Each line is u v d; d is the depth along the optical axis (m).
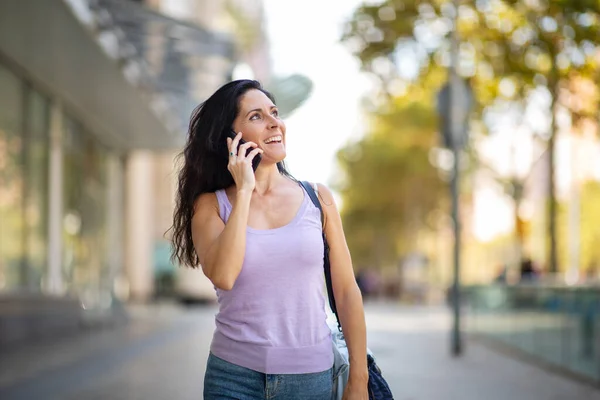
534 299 13.93
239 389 3.34
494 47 14.88
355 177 62.91
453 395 9.80
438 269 66.94
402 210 64.38
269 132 3.46
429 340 19.25
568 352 11.72
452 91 15.55
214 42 15.83
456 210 15.76
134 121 22.70
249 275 3.30
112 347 16.05
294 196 3.42
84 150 22.86
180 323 24.23
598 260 45.44
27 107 17.88
